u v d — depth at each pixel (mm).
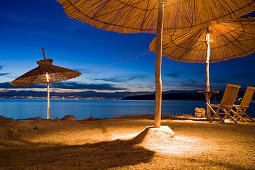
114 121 5379
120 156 2117
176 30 3893
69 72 7480
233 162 1918
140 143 2693
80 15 3088
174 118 6578
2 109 26062
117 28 3621
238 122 5262
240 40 6320
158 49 2984
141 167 1774
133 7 3301
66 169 1727
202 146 2586
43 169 1739
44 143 2877
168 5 3449
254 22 5051
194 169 1729
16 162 1953
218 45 7012
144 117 6664
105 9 3115
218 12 3236
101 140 3061
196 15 3490
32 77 7418
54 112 22500
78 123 4996
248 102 5277
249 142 2824
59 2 2682
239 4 2904
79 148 2477
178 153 2236
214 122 5250
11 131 3533
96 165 1827
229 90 4777
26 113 20016
